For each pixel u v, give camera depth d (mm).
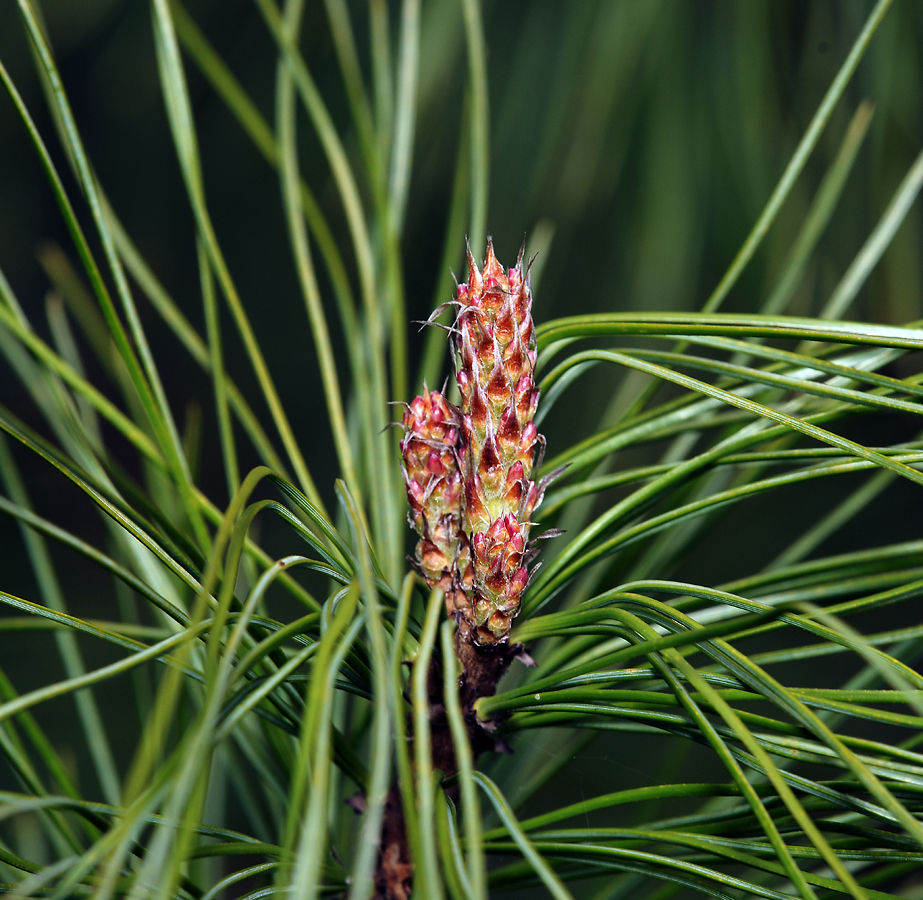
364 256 402
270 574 344
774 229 515
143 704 399
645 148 530
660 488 372
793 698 345
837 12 499
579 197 520
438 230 697
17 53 605
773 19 509
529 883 381
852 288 396
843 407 368
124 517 361
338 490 352
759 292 524
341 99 618
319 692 331
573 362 368
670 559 403
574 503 425
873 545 713
